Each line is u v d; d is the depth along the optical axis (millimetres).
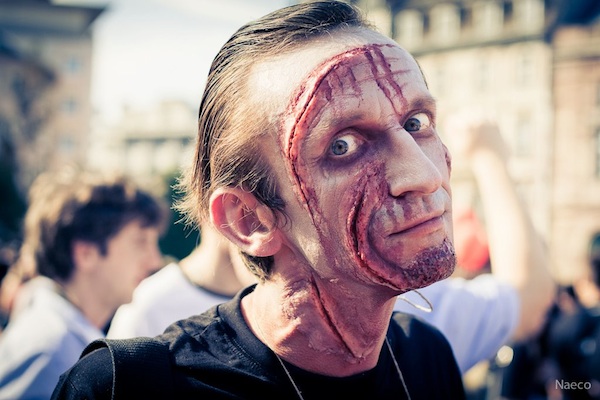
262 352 1045
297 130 966
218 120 1064
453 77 20516
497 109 19922
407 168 945
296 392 1026
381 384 1077
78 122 33438
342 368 1052
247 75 1032
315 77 970
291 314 1036
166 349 1043
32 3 33812
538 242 1782
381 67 984
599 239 18656
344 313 1018
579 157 19109
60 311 1896
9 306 3217
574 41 19328
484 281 1696
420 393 1143
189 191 1221
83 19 33938
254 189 1021
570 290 3951
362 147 973
